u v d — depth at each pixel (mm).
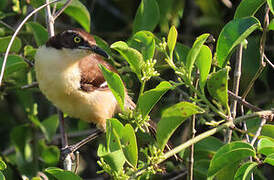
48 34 9961
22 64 9750
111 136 7082
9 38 9789
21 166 11562
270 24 7938
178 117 6750
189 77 7223
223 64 7664
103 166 6918
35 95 12938
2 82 11094
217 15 12523
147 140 10164
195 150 9500
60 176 7289
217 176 7758
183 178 10992
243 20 7410
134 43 9758
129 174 6992
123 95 7184
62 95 10000
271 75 11836
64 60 9812
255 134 7898
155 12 10391
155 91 7023
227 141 8688
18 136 11727
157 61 10234
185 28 13023
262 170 11312
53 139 12836
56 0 8633
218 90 7172
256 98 11523
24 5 11570
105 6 13234
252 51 10977
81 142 10383
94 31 12898
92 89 10289
